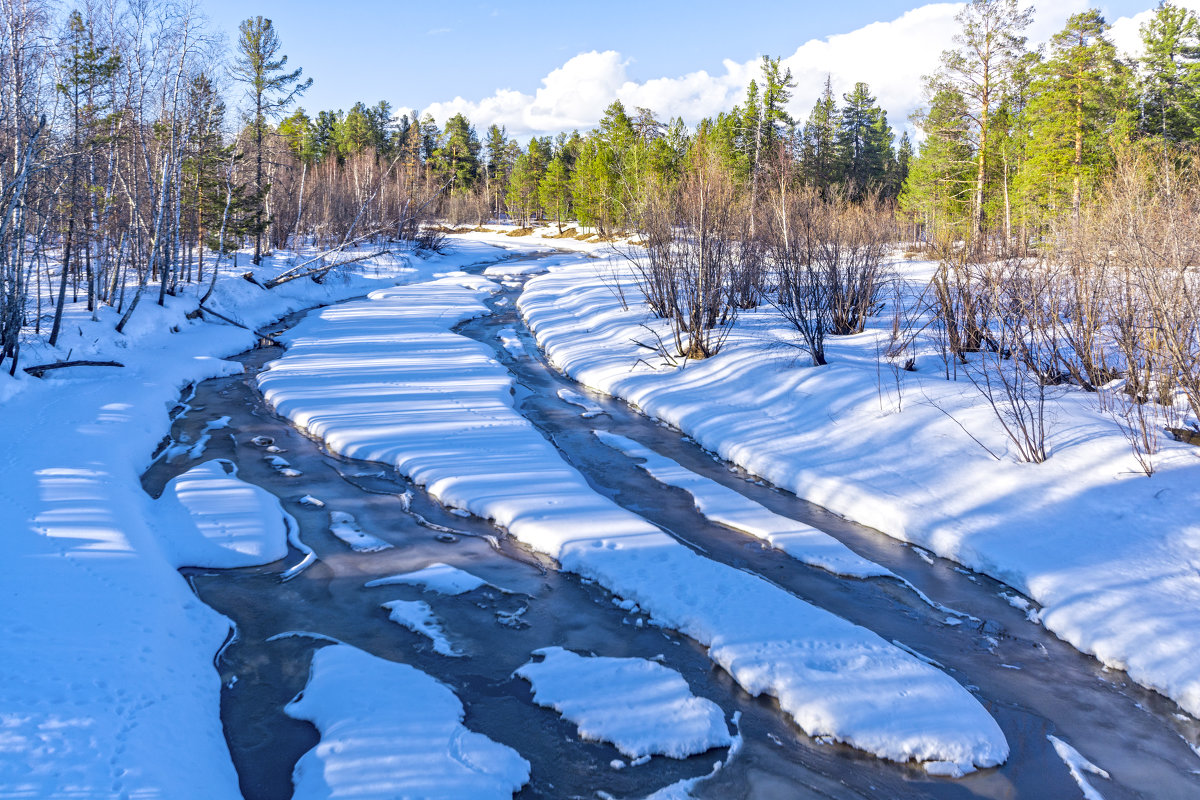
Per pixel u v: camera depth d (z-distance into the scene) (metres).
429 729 4.99
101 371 14.30
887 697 5.31
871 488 9.11
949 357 12.67
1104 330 11.39
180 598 6.66
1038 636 6.36
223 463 10.65
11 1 13.66
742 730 5.13
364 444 11.17
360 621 6.60
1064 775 4.73
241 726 5.18
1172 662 5.59
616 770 4.73
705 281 15.65
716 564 7.40
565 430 12.45
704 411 12.56
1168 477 7.66
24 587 6.21
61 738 4.49
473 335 21.53
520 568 7.63
